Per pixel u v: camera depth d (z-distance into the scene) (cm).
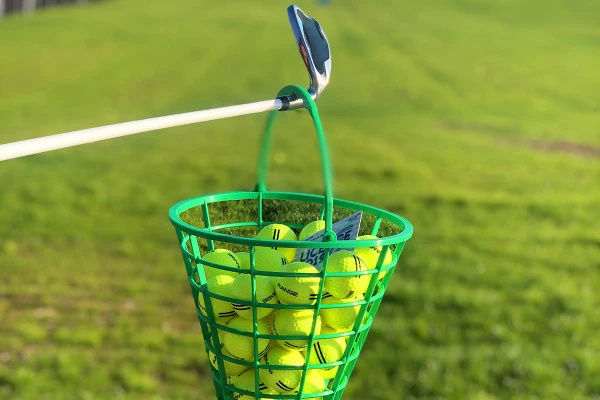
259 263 165
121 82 2217
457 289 662
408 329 576
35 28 3281
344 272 157
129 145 1397
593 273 731
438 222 920
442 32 3675
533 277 704
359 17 4166
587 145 1544
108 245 817
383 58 2869
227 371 174
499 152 1427
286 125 1675
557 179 1202
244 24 3806
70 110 1761
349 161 1302
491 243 824
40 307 633
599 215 961
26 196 995
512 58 2981
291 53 2917
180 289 691
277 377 164
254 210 206
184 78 2331
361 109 1934
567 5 4675
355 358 176
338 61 2766
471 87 2353
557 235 861
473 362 520
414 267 723
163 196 1045
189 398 483
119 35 3234
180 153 1342
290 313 160
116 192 1047
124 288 686
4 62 2416
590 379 500
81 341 561
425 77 2511
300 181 1155
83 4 4541
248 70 2509
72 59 2569
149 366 525
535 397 477
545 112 1978
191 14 4216
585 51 3206
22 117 1636
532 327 584
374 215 193
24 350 543
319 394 169
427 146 1469
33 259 757
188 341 570
